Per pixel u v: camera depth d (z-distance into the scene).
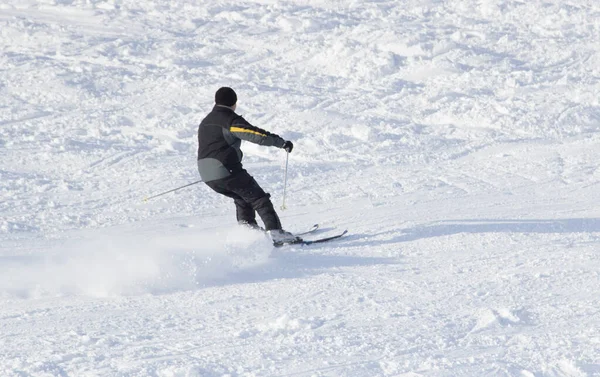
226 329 14.98
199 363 12.43
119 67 59.62
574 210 29.88
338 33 68.75
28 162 40.25
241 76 58.28
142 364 12.45
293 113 49.94
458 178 37.88
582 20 74.38
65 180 37.47
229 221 30.78
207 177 24.69
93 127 47.16
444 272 20.19
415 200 33.34
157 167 39.75
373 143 45.16
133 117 49.03
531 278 18.59
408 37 65.62
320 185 37.22
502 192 34.66
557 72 59.25
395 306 16.56
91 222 31.05
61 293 19.11
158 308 17.22
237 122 24.19
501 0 79.69
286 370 12.05
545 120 48.12
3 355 13.38
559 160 40.62
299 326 14.80
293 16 74.69
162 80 56.38
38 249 25.45
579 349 12.59
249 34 69.56
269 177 38.50
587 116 48.59
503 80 56.69
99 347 13.75
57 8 76.56
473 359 12.30
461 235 25.08
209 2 80.94
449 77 58.22
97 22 72.75
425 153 43.09
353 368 12.07
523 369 11.72
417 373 11.70
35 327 15.62
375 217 29.58
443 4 80.62
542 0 81.25
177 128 47.44
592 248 21.97
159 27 71.75
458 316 15.37
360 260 22.48
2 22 70.25
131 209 32.94
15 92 53.06
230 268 21.55
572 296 16.62
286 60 63.03
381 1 82.06
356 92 55.72
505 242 23.73
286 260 22.64
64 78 55.44
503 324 14.49
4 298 18.59
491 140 45.50
